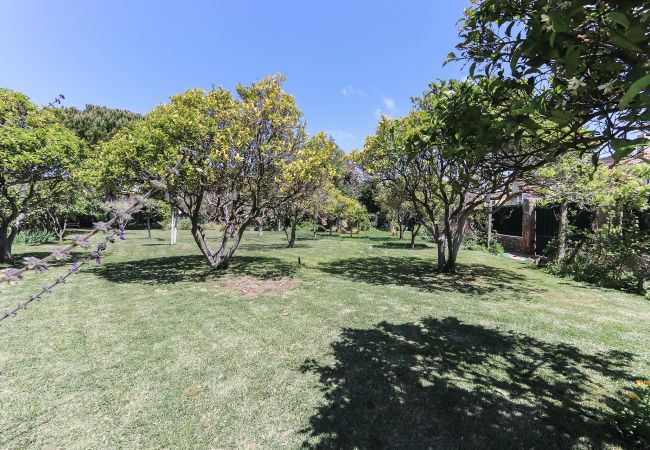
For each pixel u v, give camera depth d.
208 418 2.96
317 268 10.99
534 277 9.67
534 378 3.69
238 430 2.81
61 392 3.33
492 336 4.89
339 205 26.12
